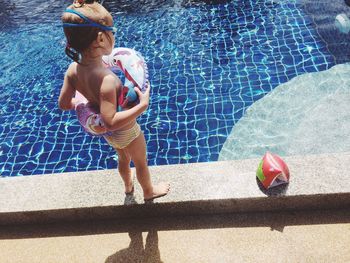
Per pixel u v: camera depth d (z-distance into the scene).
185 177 3.29
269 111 5.09
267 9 7.29
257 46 6.36
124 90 2.42
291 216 3.08
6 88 6.45
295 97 5.21
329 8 6.98
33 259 3.09
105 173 3.45
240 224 3.09
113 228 3.23
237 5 7.61
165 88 5.82
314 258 2.76
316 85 5.32
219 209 3.17
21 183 3.47
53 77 6.59
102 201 3.21
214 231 3.07
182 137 4.97
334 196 2.98
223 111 5.24
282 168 3.02
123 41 7.16
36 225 3.37
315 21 6.68
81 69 2.37
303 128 4.73
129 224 3.24
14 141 5.34
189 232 3.09
